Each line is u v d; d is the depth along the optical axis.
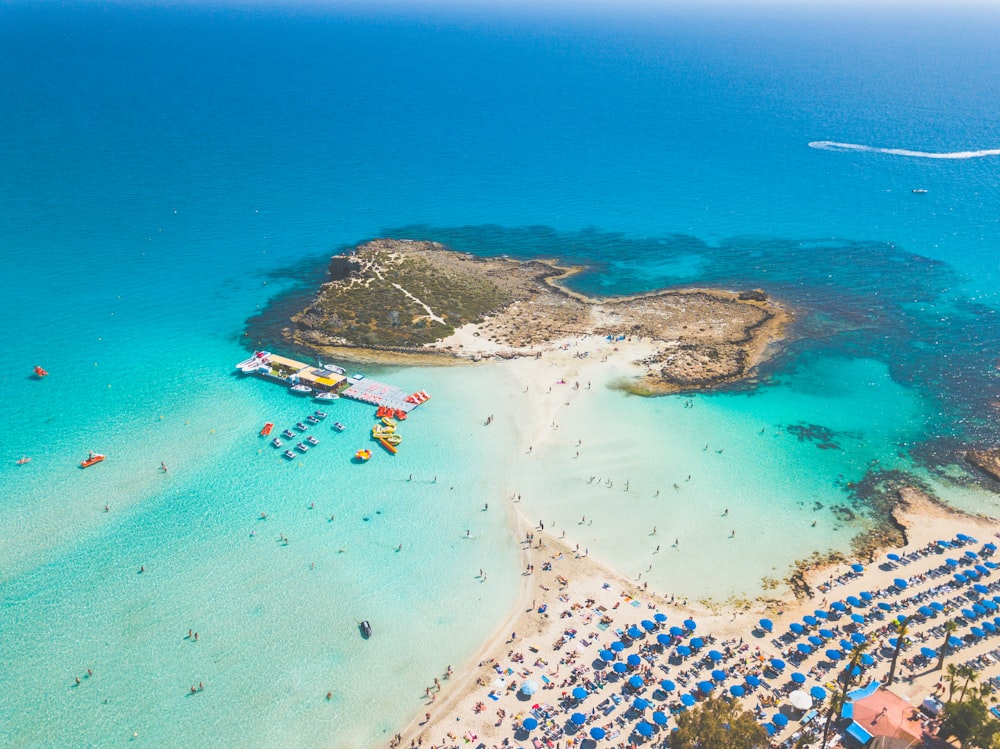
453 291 145.00
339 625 70.81
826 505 88.44
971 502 88.56
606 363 121.62
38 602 72.56
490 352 125.19
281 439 100.56
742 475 93.94
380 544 81.69
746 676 64.81
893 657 63.66
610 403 110.06
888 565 78.00
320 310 136.00
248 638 69.00
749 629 70.00
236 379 116.81
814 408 109.44
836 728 59.91
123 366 119.81
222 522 84.75
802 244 181.50
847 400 111.62
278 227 190.12
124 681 64.19
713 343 128.62
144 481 91.81
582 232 192.62
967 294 149.62
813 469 95.31
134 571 76.94
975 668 65.25
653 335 131.50
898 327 135.50
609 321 137.75
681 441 101.12
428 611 72.62
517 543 82.12
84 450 97.88
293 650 67.88
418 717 61.50
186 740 59.12
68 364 119.75
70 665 65.69
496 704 62.62
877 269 164.12
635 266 168.62
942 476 93.75
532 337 130.38
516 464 96.06
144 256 167.12
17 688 63.25
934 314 140.75
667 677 64.94
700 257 174.00
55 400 109.31
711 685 63.41
